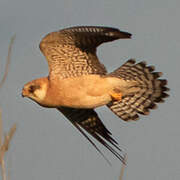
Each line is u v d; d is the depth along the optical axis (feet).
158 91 42.96
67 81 38.99
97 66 39.70
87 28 36.24
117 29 35.29
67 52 38.99
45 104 40.22
